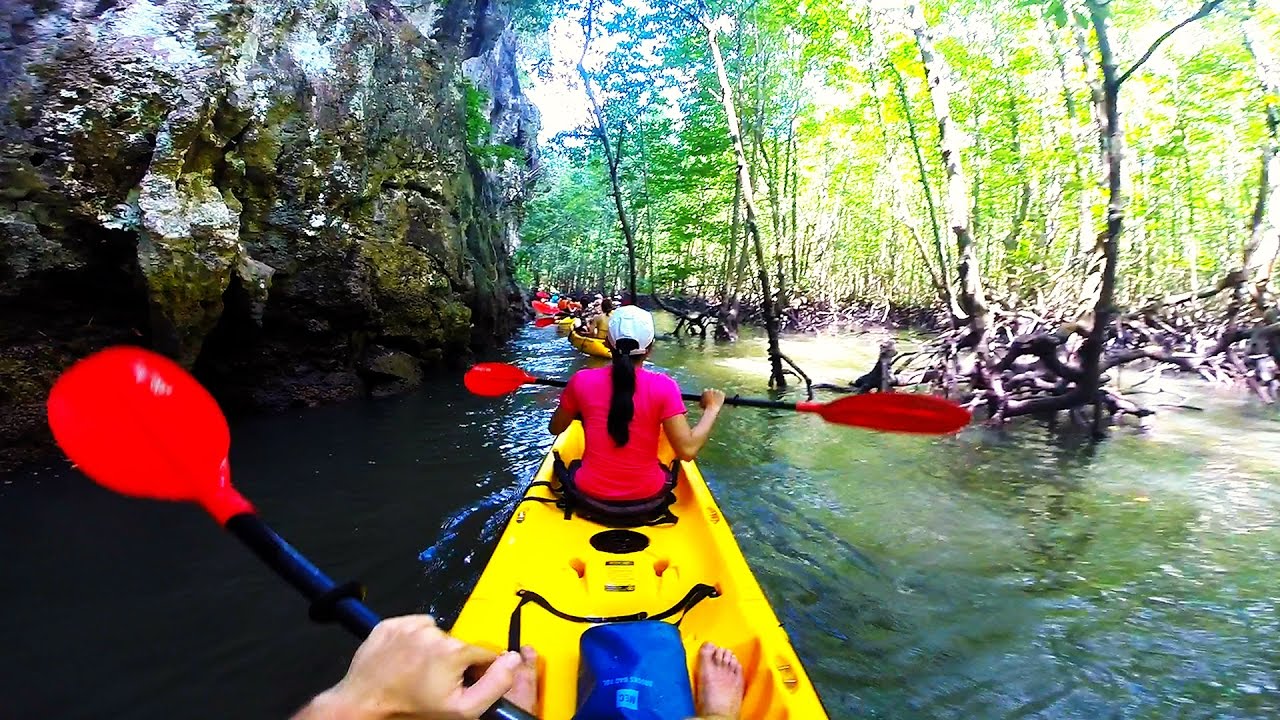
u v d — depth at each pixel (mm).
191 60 7688
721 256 33344
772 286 27719
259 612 4398
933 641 4215
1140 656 4078
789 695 2533
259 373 9703
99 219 7094
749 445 8336
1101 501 6543
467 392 11188
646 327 4234
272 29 9258
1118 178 8219
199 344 8023
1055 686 3803
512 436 8445
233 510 1079
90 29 7180
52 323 7270
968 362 11227
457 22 19031
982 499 6586
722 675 2736
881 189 25906
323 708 851
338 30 10453
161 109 7422
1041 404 9422
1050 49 16172
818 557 5305
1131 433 9250
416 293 11703
